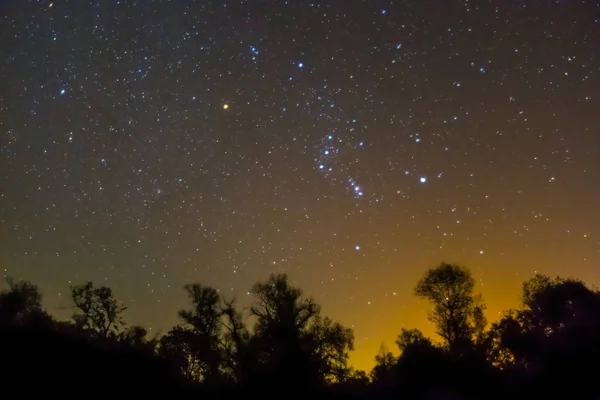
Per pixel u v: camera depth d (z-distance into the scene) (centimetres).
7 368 852
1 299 1174
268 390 1245
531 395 1270
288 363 1321
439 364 1410
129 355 1082
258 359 1347
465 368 1397
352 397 1302
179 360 1259
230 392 1204
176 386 1100
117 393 945
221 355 1388
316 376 1330
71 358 953
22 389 821
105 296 1381
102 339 1134
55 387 863
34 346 938
